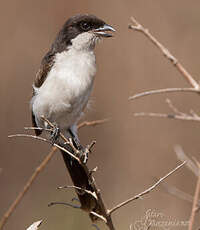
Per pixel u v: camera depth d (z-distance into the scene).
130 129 13.98
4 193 13.84
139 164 13.59
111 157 13.99
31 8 14.90
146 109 13.99
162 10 14.62
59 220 11.85
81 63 8.91
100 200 6.20
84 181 8.81
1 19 14.77
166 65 14.14
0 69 14.57
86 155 6.69
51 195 13.89
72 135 9.45
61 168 14.41
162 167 13.36
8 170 14.12
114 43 14.65
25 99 14.57
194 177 12.91
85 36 9.04
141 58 14.37
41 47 14.72
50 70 8.91
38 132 9.78
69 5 14.89
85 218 11.55
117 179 13.67
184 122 13.51
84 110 9.46
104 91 14.41
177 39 14.37
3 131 14.38
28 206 13.64
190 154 13.33
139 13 14.72
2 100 14.47
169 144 13.48
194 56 14.12
